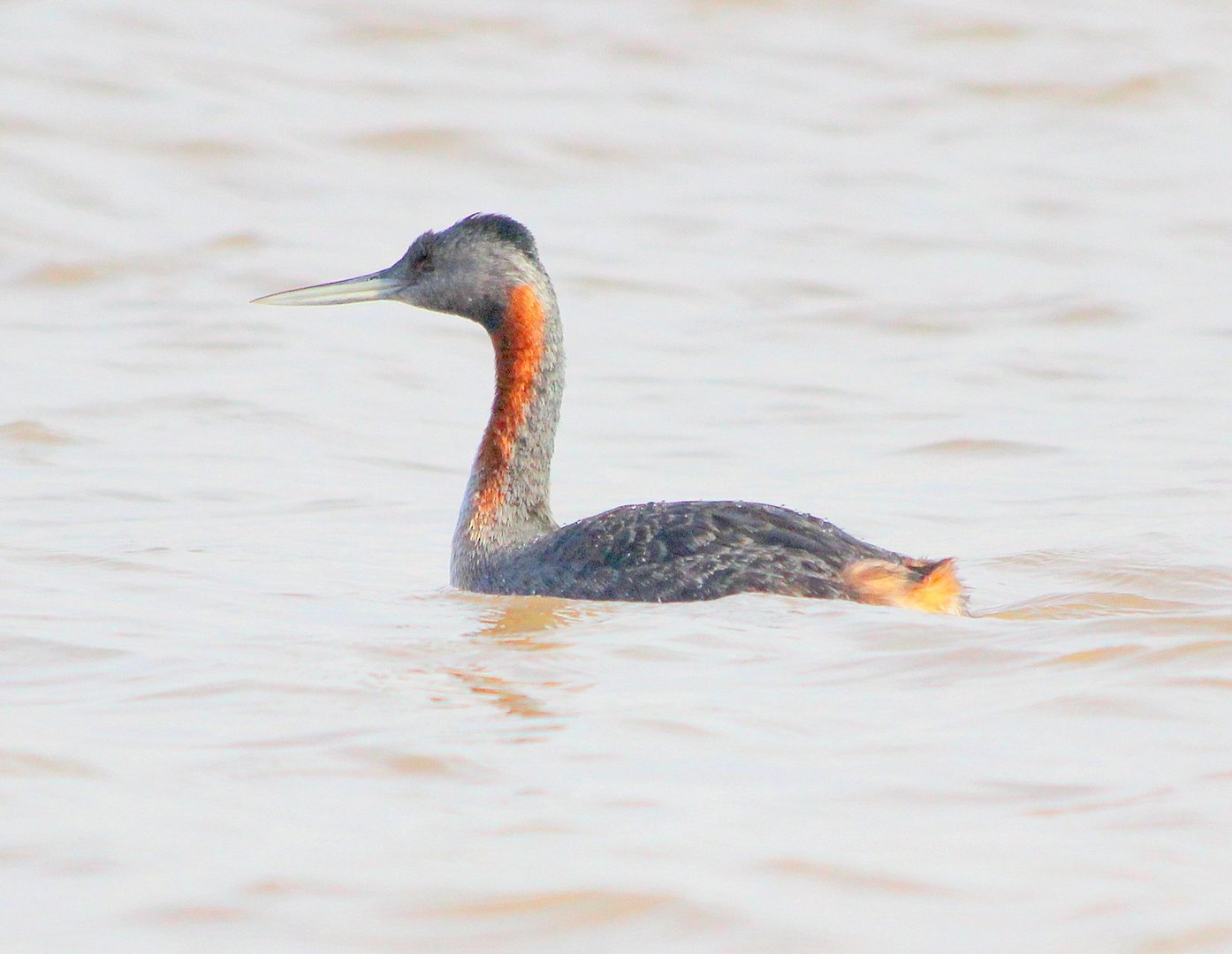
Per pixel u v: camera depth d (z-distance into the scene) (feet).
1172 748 29.94
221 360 73.15
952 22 121.08
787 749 30.48
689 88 112.37
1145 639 35.68
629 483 58.34
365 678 34.99
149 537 49.24
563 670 35.60
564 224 93.81
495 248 46.75
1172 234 95.30
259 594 43.11
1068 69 116.37
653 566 41.45
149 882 25.21
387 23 116.26
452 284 47.09
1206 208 99.25
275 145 99.91
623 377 73.15
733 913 24.34
